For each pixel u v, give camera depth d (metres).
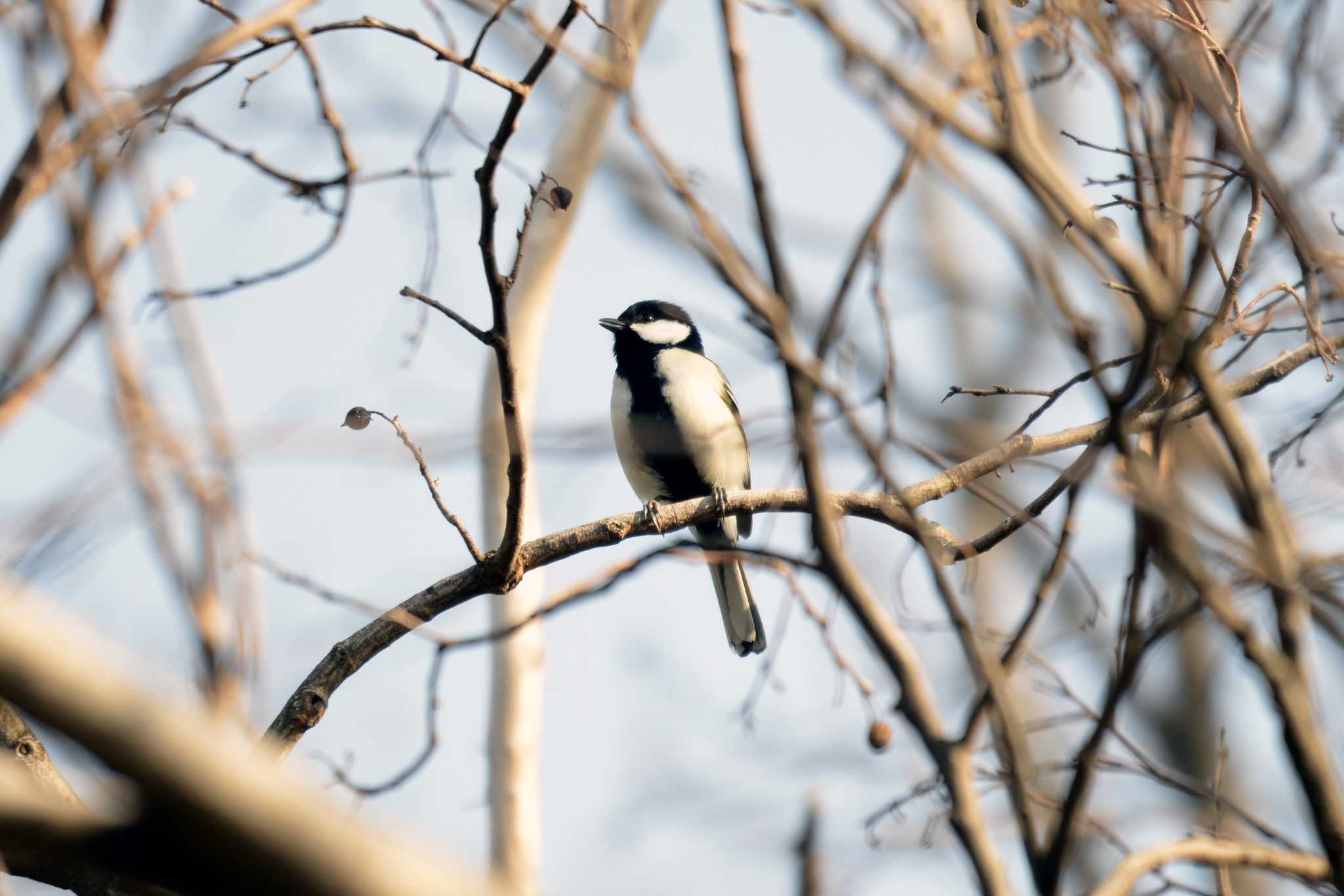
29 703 2.66
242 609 5.91
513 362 7.44
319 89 8.10
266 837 2.81
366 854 2.88
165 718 2.75
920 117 5.71
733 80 5.28
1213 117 6.23
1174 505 5.58
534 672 10.21
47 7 5.30
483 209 6.90
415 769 7.56
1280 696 5.64
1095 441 5.70
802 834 5.83
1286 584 5.90
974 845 4.65
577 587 7.61
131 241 5.59
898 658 4.98
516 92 6.62
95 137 5.26
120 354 5.49
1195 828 7.68
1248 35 7.37
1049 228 6.62
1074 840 4.94
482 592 8.15
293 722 7.33
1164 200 6.75
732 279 5.26
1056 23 6.64
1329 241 6.26
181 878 2.99
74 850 3.00
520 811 9.84
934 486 8.10
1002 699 4.95
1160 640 5.64
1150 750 11.63
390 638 7.67
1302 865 5.63
